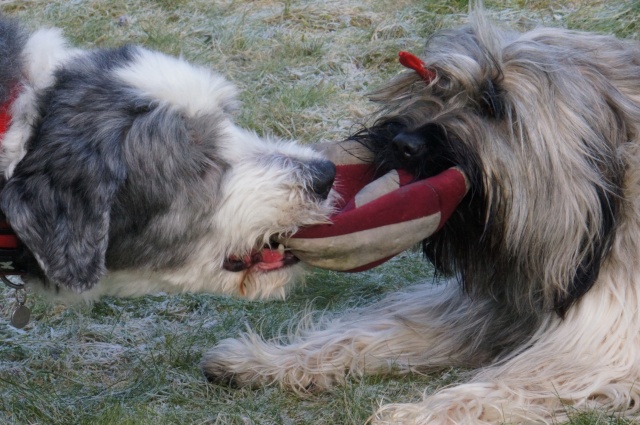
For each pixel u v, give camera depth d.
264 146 4.48
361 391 4.72
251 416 4.59
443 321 5.20
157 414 4.61
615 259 4.55
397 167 4.56
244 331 5.71
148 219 4.26
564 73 4.48
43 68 4.30
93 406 4.80
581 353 4.52
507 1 9.51
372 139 4.79
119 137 4.13
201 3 10.16
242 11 9.99
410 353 5.07
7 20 4.57
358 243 4.30
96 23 9.73
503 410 4.26
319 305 6.02
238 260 4.44
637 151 4.55
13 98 4.11
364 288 6.17
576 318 4.59
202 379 5.07
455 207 4.46
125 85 4.24
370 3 9.93
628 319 4.50
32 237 4.05
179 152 4.20
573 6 9.33
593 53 4.76
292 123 7.93
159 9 10.11
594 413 4.23
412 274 6.19
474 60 4.55
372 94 5.16
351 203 4.37
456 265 4.90
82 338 5.62
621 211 4.54
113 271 4.41
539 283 4.57
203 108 4.32
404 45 9.05
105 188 4.09
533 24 6.00
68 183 4.06
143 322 5.81
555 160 4.36
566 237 4.41
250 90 8.55
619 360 4.48
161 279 4.46
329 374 4.95
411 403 4.50
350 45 9.18
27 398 4.82
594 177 4.41
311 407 4.74
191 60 8.96
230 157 4.32
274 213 4.27
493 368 4.71
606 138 4.50
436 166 4.45
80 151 4.06
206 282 4.48
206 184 4.27
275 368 4.99
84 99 4.15
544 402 4.35
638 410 4.35
